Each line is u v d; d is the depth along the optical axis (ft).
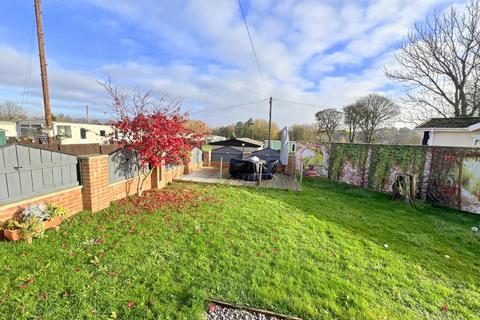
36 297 7.18
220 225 13.80
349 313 7.79
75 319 6.52
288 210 18.28
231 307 7.62
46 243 10.34
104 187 15.56
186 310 7.22
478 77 45.14
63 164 13.06
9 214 10.37
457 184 23.77
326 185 33.32
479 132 34.55
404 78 55.42
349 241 13.79
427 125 42.04
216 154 41.47
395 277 10.44
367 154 32.42
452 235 16.58
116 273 8.62
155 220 13.89
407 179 25.45
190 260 9.94
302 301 8.13
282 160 40.37
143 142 18.04
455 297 9.48
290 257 10.94
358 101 81.92
